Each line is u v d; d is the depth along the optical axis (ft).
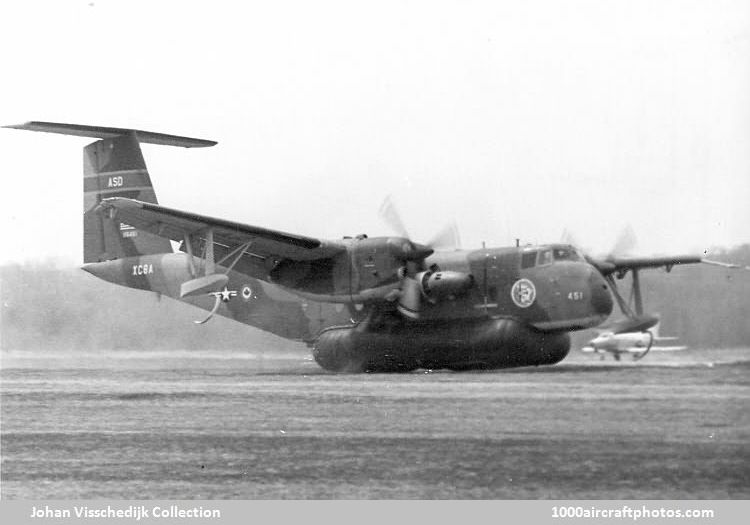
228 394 256.11
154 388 274.57
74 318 352.90
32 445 213.05
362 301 262.06
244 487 171.63
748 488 153.07
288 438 202.90
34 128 288.92
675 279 251.19
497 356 250.98
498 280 252.42
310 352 289.53
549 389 221.05
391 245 258.57
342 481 170.30
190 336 337.31
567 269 246.88
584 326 245.86
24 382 298.15
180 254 294.66
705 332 245.04
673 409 194.59
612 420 190.90
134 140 302.45
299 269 269.85
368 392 238.07
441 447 184.96
